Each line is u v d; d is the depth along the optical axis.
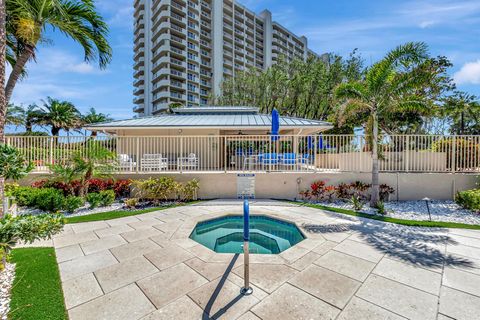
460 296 2.87
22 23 5.80
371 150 8.76
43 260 3.94
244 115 15.95
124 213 7.15
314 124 12.33
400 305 2.71
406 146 9.20
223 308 2.68
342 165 9.67
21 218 2.81
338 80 21.25
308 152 9.88
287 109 24.39
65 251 4.34
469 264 3.71
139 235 5.22
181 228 5.70
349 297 2.87
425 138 9.12
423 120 14.78
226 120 13.79
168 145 10.63
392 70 7.40
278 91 23.95
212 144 11.12
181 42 51.69
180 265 3.77
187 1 53.25
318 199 8.99
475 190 7.61
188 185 8.94
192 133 14.08
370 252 4.21
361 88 7.75
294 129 13.25
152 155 10.15
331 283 3.19
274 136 9.83
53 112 29.30
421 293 2.94
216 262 3.87
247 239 3.02
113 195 8.27
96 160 8.38
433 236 5.02
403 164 9.22
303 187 9.37
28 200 7.52
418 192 8.76
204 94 57.25
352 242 4.70
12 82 5.89
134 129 12.68
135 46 60.84
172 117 14.95
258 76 26.09
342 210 7.43
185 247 4.53
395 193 8.80
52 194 7.32
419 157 9.12
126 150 10.03
